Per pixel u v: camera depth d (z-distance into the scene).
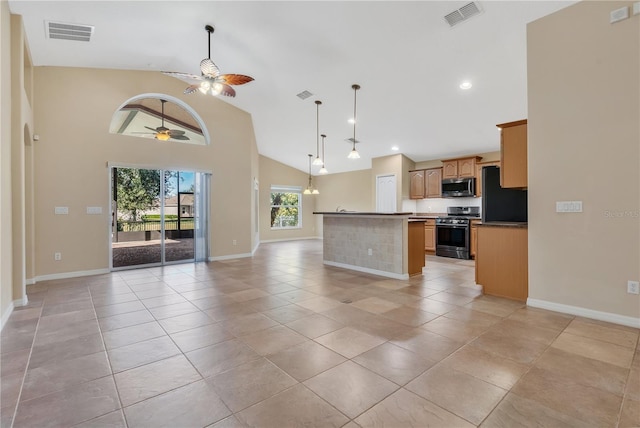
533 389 1.75
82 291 3.90
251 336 2.51
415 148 7.21
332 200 10.33
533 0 2.99
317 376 1.91
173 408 1.61
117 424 1.49
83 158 4.84
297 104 5.91
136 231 5.44
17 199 3.34
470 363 2.05
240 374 1.94
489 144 6.57
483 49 3.81
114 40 4.09
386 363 2.06
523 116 5.25
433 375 1.91
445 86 4.68
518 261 3.45
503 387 1.77
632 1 2.59
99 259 4.96
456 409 1.58
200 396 1.71
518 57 3.86
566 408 1.58
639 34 2.57
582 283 2.89
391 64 4.33
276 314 3.03
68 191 4.71
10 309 3.08
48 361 2.12
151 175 5.59
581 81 2.86
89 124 4.89
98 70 4.96
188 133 6.11
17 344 2.38
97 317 2.97
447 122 5.79
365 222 5.06
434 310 3.12
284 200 10.30
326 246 5.81
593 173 2.81
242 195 6.68
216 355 2.19
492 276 3.66
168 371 1.98
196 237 6.14
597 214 2.80
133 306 3.30
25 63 4.15
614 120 2.70
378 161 8.18
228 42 4.18
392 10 3.32
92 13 3.41
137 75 5.30
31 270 4.28
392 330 2.62
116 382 1.86
